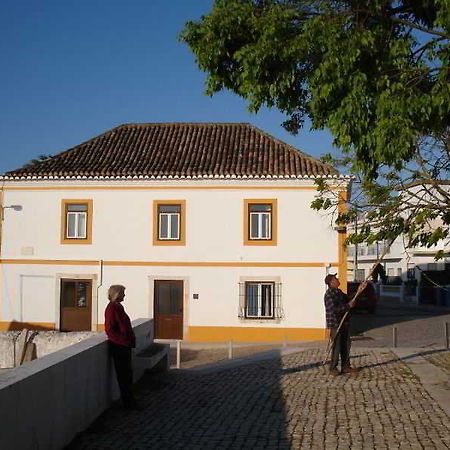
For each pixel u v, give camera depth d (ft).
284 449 24.86
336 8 28.71
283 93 29.43
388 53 27.22
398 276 172.24
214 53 29.68
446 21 24.08
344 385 38.60
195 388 39.24
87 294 83.30
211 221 81.66
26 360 49.44
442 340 72.28
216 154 87.10
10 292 83.87
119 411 31.42
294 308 80.33
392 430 27.43
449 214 26.30
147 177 81.56
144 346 42.65
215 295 81.41
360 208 30.76
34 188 83.92
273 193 80.84
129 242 82.53
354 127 25.93
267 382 41.16
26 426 20.33
